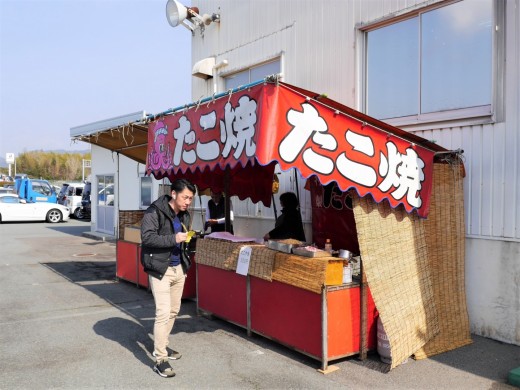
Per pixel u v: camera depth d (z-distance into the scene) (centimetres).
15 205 2025
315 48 693
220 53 911
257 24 812
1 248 1212
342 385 372
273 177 677
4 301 645
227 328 524
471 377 389
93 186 1562
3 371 398
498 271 476
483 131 491
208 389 365
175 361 424
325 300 393
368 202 414
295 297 427
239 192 661
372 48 623
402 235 442
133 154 804
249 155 359
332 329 404
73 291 711
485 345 465
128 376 390
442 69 543
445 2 533
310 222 677
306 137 359
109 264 973
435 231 479
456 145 516
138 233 731
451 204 491
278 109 345
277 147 342
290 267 428
